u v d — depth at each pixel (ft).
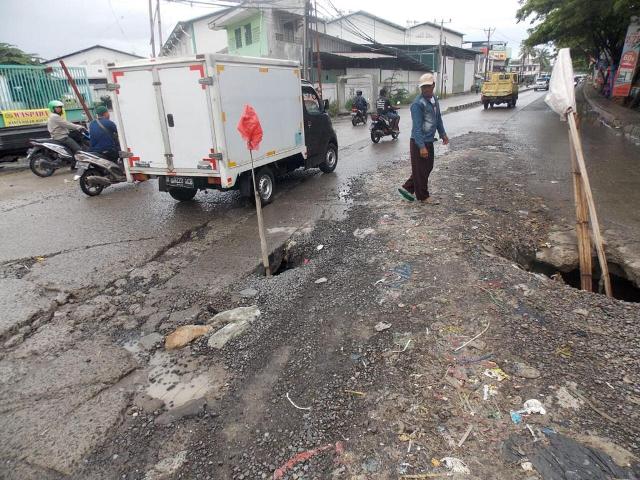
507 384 9.12
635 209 20.72
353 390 9.40
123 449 8.43
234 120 20.92
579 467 7.18
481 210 21.07
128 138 22.15
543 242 17.75
